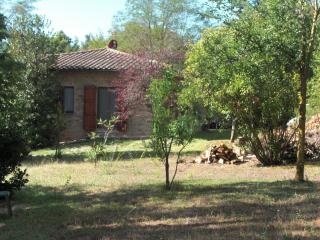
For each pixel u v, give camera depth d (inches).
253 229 283.7
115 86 995.3
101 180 502.3
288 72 452.1
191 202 373.7
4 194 352.8
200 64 553.0
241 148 636.1
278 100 568.1
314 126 674.8
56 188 464.1
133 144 861.8
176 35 1605.6
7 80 430.9
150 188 442.6
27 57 934.4
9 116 423.8
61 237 286.8
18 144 412.5
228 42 456.1
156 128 428.8
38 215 348.5
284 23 410.6
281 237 263.3
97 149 682.8
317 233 270.5
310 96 572.7
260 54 424.2
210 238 267.4
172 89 429.7
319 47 439.5
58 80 1002.1
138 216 333.4
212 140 893.8
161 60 936.9
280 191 402.9
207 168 587.2
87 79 1010.1
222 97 580.4
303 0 410.9
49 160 706.2
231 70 471.2
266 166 597.9
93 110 1005.2
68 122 1010.7
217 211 339.0
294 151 612.7
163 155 443.5
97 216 337.7
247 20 422.9
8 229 313.4
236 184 451.5
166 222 313.1
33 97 903.1
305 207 339.9
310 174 506.0
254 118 591.8
